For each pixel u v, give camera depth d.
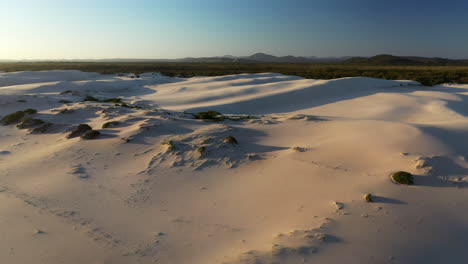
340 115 19.34
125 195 6.60
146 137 10.60
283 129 12.18
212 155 8.84
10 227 5.18
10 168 8.41
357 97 26.33
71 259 4.28
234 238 4.81
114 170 8.08
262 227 5.14
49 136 11.78
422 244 4.34
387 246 4.27
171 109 21.16
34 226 5.23
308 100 25.41
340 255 4.05
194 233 5.03
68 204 6.14
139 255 4.38
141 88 36.19
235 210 5.87
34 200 6.31
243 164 8.28
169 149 9.22
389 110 20.02
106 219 5.52
